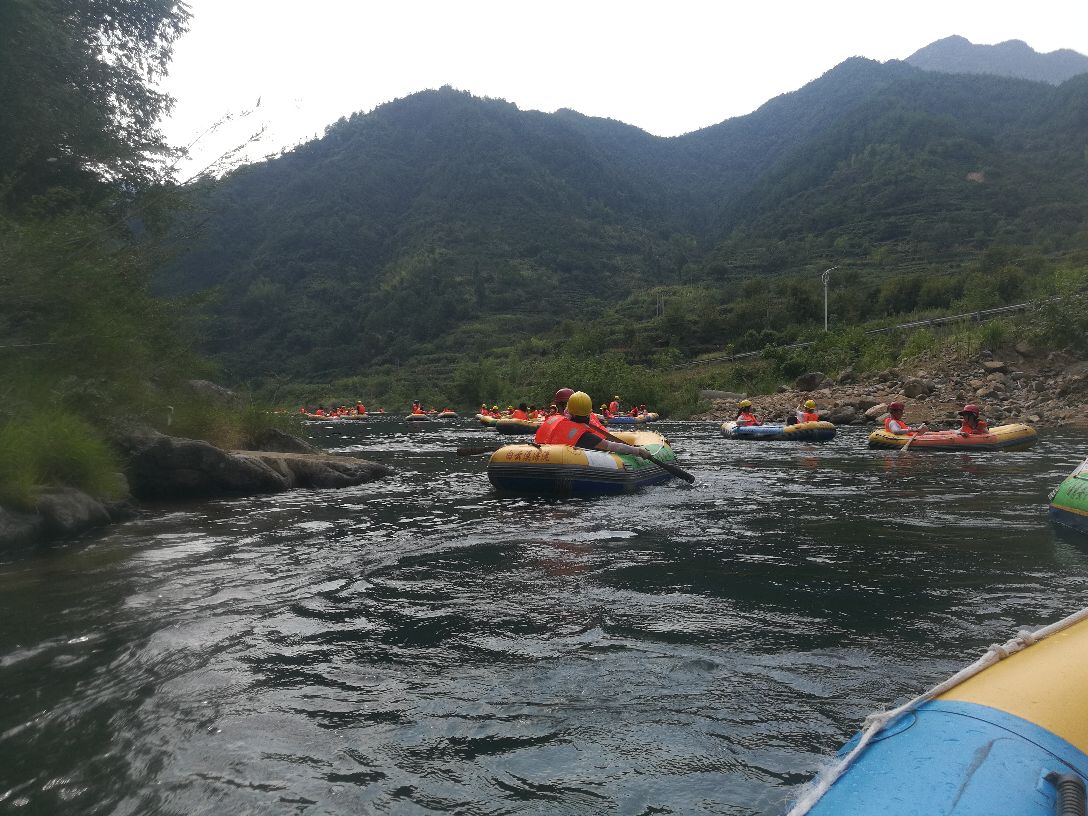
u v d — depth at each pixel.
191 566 4.83
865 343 33.50
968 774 1.31
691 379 41.06
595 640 3.35
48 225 8.18
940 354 27.33
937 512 6.77
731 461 11.98
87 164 11.23
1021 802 1.23
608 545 5.45
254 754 2.31
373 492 8.72
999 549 5.16
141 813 1.97
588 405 9.14
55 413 7.13
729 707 2.62
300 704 2.69
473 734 2.44
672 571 4.62
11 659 3.16
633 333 69.12
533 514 6.94
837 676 2.89
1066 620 2.04
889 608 3.78
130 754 2.31
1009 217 135.50
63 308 8.04
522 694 2.76
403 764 2.24
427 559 5.02
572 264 163.38
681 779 2.13
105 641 3.38
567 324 94.62
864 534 5.76
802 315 61.66
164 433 9.74
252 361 119.56
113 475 7.15
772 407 26.77
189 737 2.43
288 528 6.23
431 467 12.02
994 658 1.83
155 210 10.50
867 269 108.00
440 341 111.06
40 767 2.23
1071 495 5.95
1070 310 24.67
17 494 5.71
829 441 16.45
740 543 5.48
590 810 1.97
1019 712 1.51
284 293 146.12
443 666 3.05
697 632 3.44
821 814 1.30
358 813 1.97
